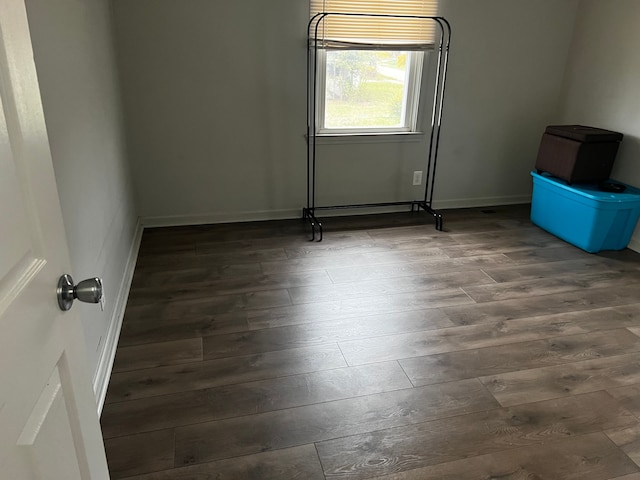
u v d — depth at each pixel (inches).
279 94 134.3
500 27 141.2
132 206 126.5
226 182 140.4
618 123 132.3
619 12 128.6
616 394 75.6
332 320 94.1
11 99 28.2
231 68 129.0
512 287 108.0
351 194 150.9
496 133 154.2
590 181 129.3
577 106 146.7
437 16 135.3
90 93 84.0
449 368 80.9
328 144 142.6
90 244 75.0
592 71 139.9
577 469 62.1
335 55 135.9
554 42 146.7
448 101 146.5
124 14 117.9
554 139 132.9
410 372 79.7
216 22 123.9
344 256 122.6
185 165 135.7
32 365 28.9
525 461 63.2
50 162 34.3
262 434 66.6
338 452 64.0
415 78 142.0
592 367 81.7
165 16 120.6
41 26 58.2
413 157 150.9
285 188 145.4
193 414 69.7
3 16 27.8
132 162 131.3
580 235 127.6
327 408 71.6
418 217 151.5
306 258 121.0
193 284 106.7
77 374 37.5
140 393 73.4
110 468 60.6
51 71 61.2
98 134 88.5
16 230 27.8
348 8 129.3
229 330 90.0
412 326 92.7
